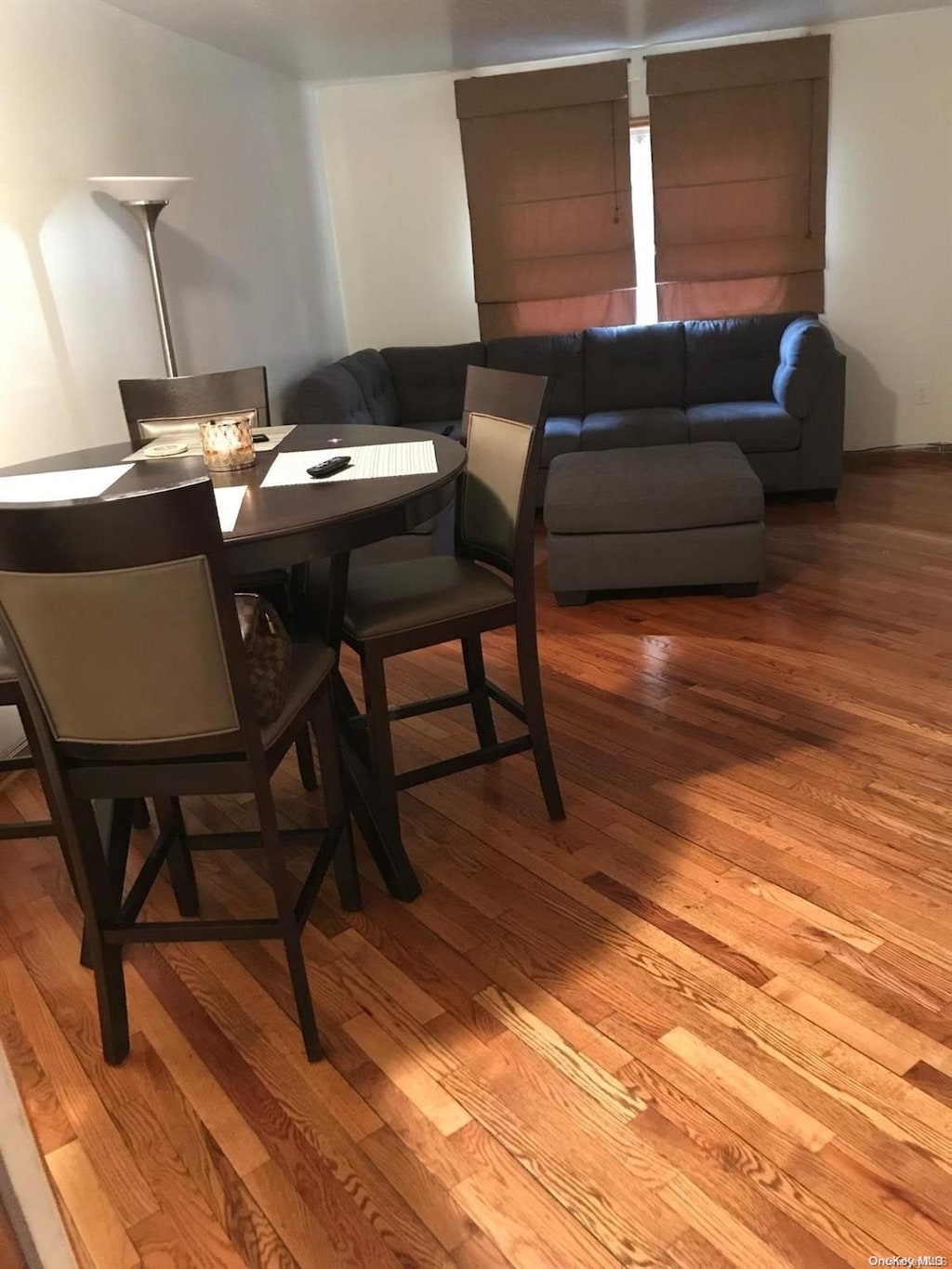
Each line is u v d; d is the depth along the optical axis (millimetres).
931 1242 1315
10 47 2859
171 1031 1800
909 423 5523
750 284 5367
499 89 5184
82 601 1437
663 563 3602
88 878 1646
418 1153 1504
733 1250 1322
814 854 2131
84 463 2428
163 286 3389
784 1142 1472
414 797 2494
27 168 2926
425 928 2012
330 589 1991
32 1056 1767
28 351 2928
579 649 3334
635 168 5449
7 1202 1040
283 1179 1482
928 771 2416
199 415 2896
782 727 2684
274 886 1640
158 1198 1468
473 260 5492
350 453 2264
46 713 1558
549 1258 1331
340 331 5750
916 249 5238
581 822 2326
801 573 3867
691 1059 1633
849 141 5121
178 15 3633
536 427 2043
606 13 4266
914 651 3092
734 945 1881
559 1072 1631
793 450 4648
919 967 1793
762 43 4965
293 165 5051
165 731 1550
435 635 2098
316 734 1945
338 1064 1688
